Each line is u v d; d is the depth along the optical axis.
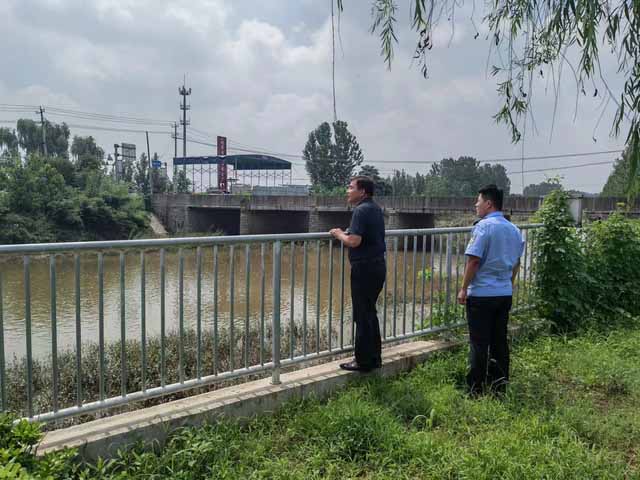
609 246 7.06
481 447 3.09
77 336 3.01
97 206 47.81
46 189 44.09
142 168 82.06
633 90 2.50
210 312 12.32
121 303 3.18
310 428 3.33
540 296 6.36
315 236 4.13
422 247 5.17
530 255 6.39
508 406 3.82
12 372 6.93
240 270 19.09
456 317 5.49
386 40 3.16
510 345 5.52
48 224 42.88
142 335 3.25
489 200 4.26
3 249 2.71
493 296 4.09
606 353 5.04
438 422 3.59
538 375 4.53
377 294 4.15
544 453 3.02
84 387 6.44
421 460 2.99
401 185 87.25
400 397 3.86
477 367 4.14
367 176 4.13
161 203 59.78
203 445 2.94
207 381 3.56
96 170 54.97
